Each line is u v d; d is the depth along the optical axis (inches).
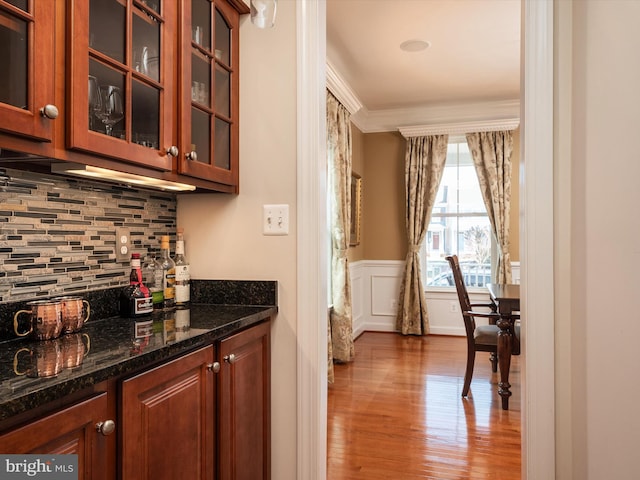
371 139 243.3
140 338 51.2
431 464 99.4
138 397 44.4
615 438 49.3
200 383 55.3
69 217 59.7
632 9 45.0
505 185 221.0
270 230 75.2
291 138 74.8
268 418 73.7
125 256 69.3
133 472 43.3
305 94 74.1
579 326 60.4
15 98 38.6
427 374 166.4
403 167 239.0
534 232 64.6
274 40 75.7
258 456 70.1
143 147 53.1
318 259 73.7
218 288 76.9
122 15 50.4
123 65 49.6
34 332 49.4
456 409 131.7
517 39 151.6
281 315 74.8
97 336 52.4
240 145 77.0
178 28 60.1
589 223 56.9
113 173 53.6
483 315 138.7
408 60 169.0
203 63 66.7
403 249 239.8
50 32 41.3
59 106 42.6
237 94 76.4
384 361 184.4
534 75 64.6
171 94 58.4
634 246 44.6
